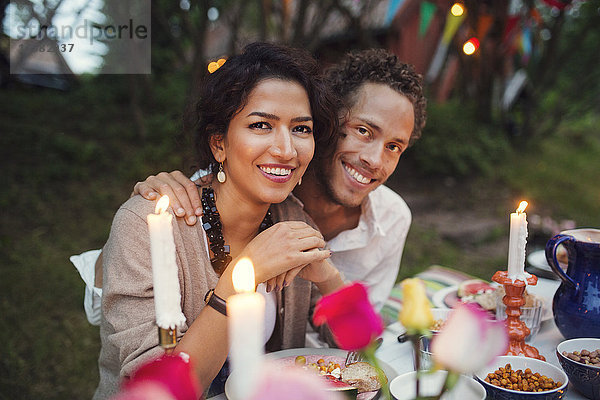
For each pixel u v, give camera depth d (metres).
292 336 1.68
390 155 1.70
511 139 8.52
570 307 1.46
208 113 1.38
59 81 7.98
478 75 7.88
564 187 7.29
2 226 4.73
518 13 5.82
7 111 6.76
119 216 1.40
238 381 0.57
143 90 7.45
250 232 1.56
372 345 0.75
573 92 8.62
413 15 7.57
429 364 1.22
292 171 1.39
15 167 5.63
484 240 5.70
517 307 1.42
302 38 5.38
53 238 4.66
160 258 0.75
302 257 1.27
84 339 3.37
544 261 2.21
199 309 1.46
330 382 1.23
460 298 1.91
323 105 1.46
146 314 1.30
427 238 5.54
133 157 6.19
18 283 3.89
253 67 1.33
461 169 7.04
